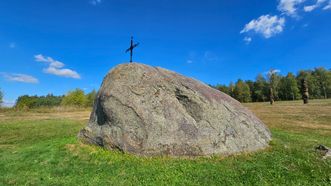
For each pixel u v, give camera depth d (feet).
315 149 37.09
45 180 28.50
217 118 37.76
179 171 29.50
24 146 45.19
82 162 33.81
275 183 25.76
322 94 291.79
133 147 35.14
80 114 115.44
